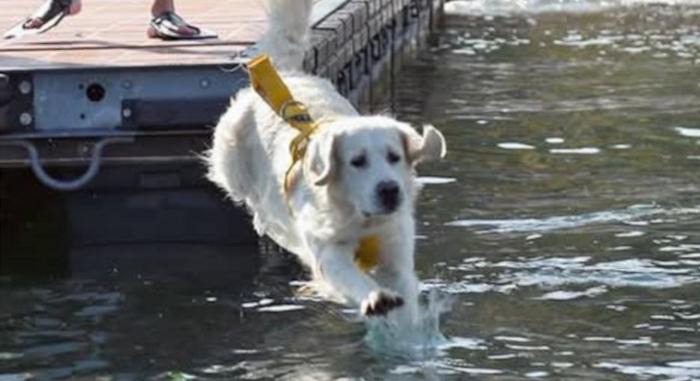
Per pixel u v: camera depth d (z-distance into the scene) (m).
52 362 9.23
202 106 11.80
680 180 13.59
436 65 21.92
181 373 8.98
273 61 11.00
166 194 13.05
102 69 11.92
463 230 12.02
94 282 10.95
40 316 10.17
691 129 16.05
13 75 11.95
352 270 9.11
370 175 8.88
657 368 8.84
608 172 14.02
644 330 9.55
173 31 13.50
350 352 9.23
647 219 12.19
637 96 18.41
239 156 10.51
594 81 19.78
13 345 9.56
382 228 9.23
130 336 9.71
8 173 13.66
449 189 13.45
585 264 10.99
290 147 9.67
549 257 11.20
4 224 12.52
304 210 9.43
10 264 11.44
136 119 11.83
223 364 9.11
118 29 14.51
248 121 10.45
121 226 12.31
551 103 18.09
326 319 9.93
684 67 20.83
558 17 27.72
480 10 28.95
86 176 12.11
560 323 9.72
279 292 10.58
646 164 14.35
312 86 10.33
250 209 11.36
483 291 10.42
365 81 18.83
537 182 13.69
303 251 9.89
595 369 8.84
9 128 12.00
